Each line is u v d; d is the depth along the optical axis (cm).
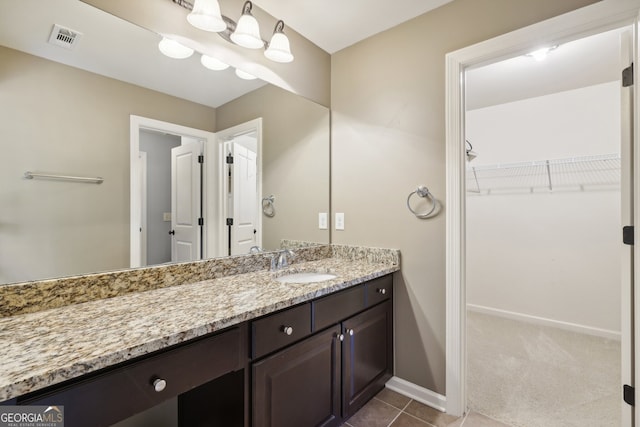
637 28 121
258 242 184
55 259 112
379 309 176
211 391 121
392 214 190
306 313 129
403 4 170
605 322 271
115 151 129
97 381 74
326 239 219
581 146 283
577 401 178
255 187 182
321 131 216
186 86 150
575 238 286
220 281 148
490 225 331
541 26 141
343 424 160
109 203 126
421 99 178
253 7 171
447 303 168
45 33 111
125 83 131
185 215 151
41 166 110
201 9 129
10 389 60
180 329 87
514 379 203
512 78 260
